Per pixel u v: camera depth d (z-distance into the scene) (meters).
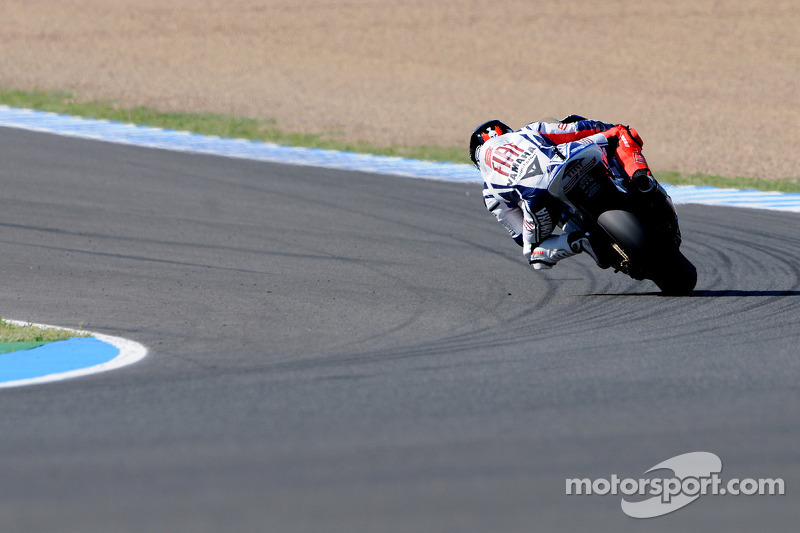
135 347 25.92
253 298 32.62
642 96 93.44
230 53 111.62
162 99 85.12
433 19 133.75
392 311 30.53
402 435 17.44
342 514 13.95
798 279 33.81
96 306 31.47
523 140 31.66
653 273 30.95
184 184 54.50
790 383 20.61
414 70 104.75
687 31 127.94
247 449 16.78
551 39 122.50
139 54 109.31
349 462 16.05
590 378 21.38
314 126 75.56
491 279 35.72
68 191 51.97
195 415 18.98
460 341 26.11
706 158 67.06
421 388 20.77
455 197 52.59
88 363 24.22
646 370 22.03
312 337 26.98
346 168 60.28
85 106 79.50
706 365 22.41
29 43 112.69
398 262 38.78
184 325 28.77
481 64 108.50
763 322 27.20
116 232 43.91
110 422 18.61
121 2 142.25
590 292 33.19
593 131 31.70
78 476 15.58
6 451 16.94
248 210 48.78
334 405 19.52
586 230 31.55
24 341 26.50
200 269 37.41
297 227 45.38
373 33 124.81
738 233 43.38
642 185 29.52
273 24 129.25
